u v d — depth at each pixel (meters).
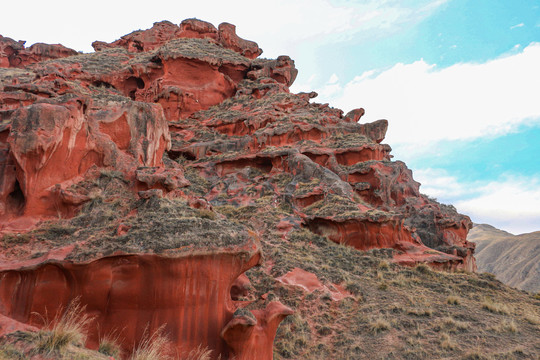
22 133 10.43
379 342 12.04
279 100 40.84
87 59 51.94
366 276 17.86
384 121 38.59
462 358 10.93
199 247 8.56
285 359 11.25
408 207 30.27
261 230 21.77
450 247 27.42
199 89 45.50
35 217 10.57
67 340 5.92
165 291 8.29
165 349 7.99
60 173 11.55
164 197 11.45
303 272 16.80
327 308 14.52
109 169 13.09
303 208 24.88
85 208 11.20
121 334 8.12
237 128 39.06
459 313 14.18
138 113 15.10
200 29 60.53
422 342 11.86
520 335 12.64
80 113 12.31
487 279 20.34
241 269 9.48
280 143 33.44
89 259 8.11
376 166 30.89
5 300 8.12
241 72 52.34
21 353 5.30
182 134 39.00
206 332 8.48
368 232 21.16
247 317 8.27
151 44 62.53
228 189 28.58
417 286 17.25
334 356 11.55
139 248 8.33
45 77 33.19
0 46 59.25
